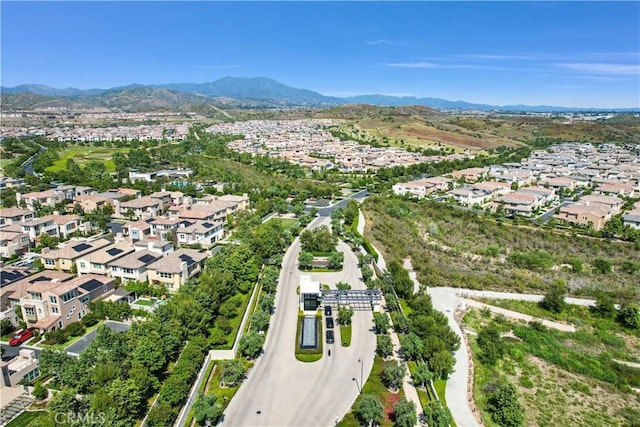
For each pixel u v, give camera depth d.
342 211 155.50
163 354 65.50
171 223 125.06
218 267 95.12
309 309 86.75
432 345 69.25
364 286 100.56
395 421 57.19
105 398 51.91
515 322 87.94
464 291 97.88
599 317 90.25
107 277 90.50
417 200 181.88
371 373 67.50
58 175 191.75
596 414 63.25
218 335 73.31
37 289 78.25
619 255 126.00
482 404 63.16
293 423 56.78
